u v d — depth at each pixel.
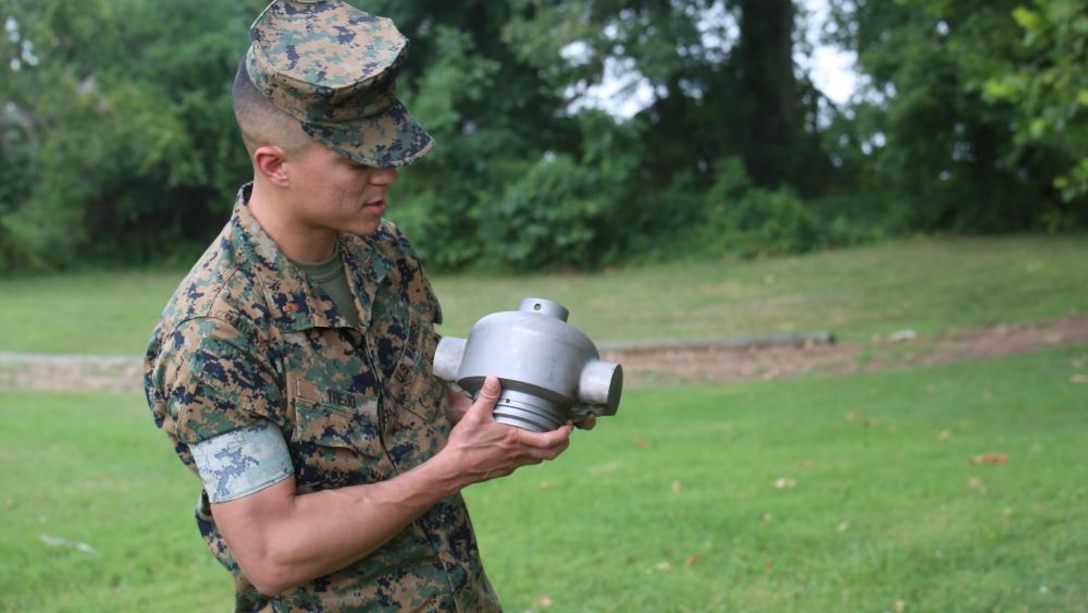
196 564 5.10
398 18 22.95
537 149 23.56
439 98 22.03
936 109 20.09
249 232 2.00
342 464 2.02
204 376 1.89
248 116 1.94
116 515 5.92
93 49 24.27
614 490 6.07
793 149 24.70
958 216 21.38
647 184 24.67
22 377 12.10
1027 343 11.53
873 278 17.41
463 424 1.98
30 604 4.56
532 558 4.95
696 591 4.48
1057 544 4.67
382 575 2.07
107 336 15.56
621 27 21.27
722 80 24.77
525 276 21.58
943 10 10.96
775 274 18.86
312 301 2.01
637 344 12.99
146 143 23.20
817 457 6.69
